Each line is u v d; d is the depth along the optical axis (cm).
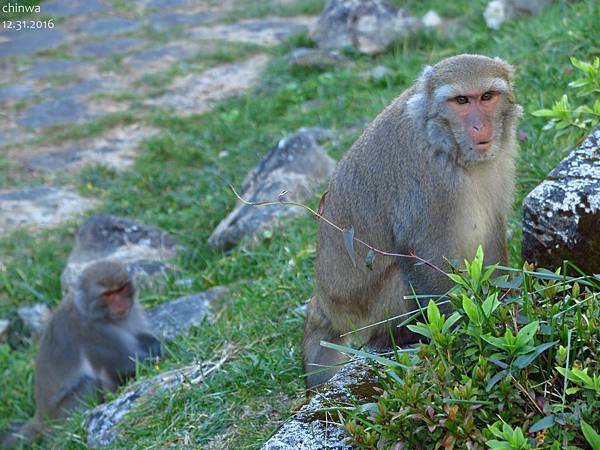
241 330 866
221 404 745
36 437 1037
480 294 480
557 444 397
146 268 1201
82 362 1059
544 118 980
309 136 1214
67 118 1761
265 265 1038
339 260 687
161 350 995
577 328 447
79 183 1543
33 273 1316
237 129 1582
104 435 802
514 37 1349
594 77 710
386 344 675
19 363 1173
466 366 457
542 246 595
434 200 627
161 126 1686
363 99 1477
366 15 1719
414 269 641
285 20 2122
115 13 2262
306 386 712
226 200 1335
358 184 668
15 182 1562
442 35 1653
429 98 615
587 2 1256
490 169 633
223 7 2248
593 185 579
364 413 484
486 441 414
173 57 1967
